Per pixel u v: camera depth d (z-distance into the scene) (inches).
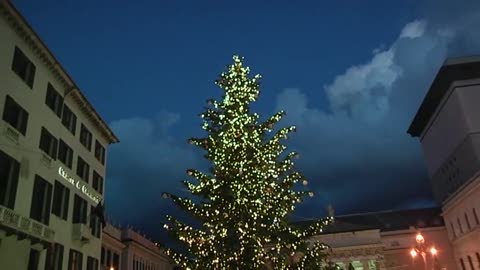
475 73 2116.1
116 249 1867.6
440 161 2380.7
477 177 1752.0
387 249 2261.3
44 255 1134.4
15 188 1011.9
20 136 1047.0
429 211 2455.7
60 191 1278.3
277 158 937.5
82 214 1425.9
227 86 936.9
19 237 999.0
